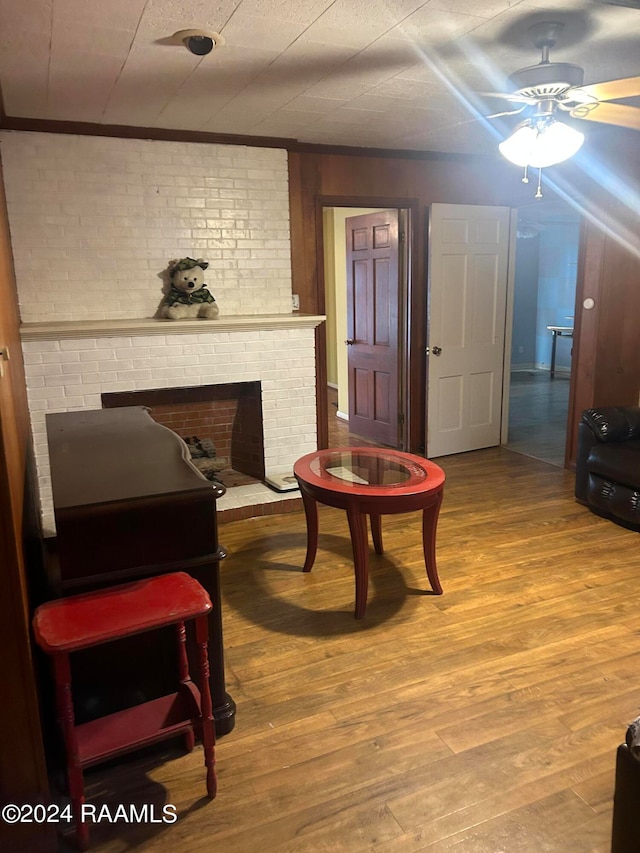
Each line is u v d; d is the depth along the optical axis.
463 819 1.74
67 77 2.86
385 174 4.70
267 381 4.24
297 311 4.55
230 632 2.70
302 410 4.40
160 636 1.95
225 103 3.34
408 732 2.09
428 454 5.23
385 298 5.38
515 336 9.65
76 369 3.68
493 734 2.07
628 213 4.21
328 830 1.72
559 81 2.38
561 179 4.66
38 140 3.63
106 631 1.57
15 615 1.52
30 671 1.56
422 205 4.89
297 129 3.96
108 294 3.96
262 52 2.60
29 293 3.77
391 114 3.61
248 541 3.68
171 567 1.93
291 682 2.36
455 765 1.94
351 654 2.53
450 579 3.14
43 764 1.61
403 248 5.09
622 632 2.63
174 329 3.85
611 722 2.11
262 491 4.27
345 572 3.25
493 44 2.56
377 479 2.86
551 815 1.75
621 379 4.65
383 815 1.76
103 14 2.18
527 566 3.26
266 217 4.30
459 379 5.25
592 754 1.97
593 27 2.40
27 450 3.08
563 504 4.16
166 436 2.60
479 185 5.06
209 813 1.78
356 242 5.66
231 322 3.99
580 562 3.30
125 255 3.96
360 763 1.96
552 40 2.43
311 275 4.58
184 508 1.93
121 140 3.82
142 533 1.89
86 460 2.23
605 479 3.82
